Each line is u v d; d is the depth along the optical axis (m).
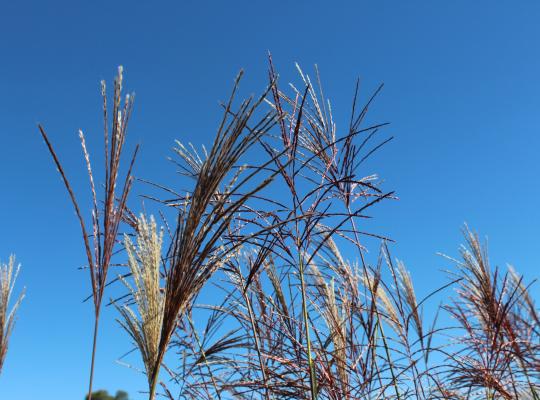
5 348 0.91
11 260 0.96
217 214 0.54
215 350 0.78
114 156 0.48
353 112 0.80
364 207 0.65
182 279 0.54
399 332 0.88
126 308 0.59
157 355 0.56
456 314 0.96
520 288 1.03
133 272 0.59
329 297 0.83
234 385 0.72
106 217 0.48
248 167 0.63
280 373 0.74
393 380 0.77
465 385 0.80
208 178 0.53
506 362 0.83
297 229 0.70
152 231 0.60
